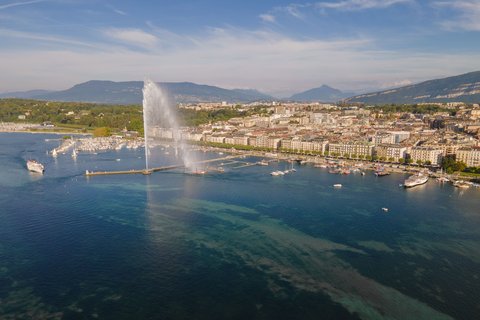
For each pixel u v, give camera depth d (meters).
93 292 191.25
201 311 177.12
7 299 184.88
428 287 198.75
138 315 173.75
